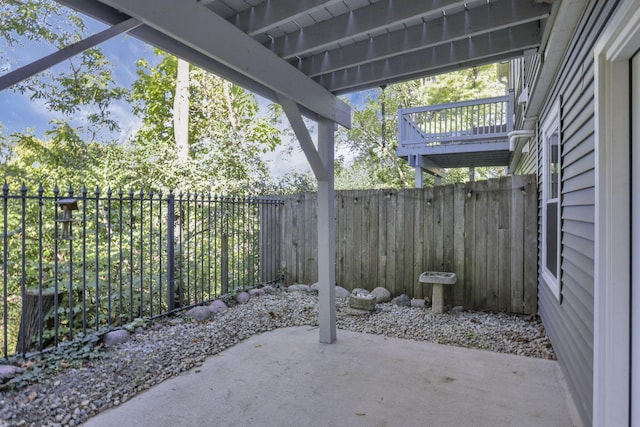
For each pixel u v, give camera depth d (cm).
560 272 291
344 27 249
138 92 999
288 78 286
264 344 355
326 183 356
